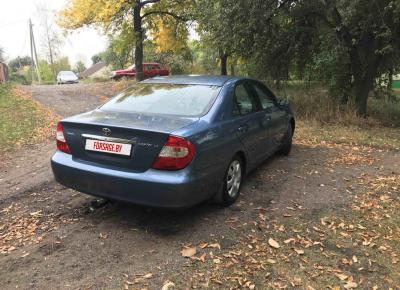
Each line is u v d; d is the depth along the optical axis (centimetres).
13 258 359
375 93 1538
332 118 1166
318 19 1278
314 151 767
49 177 592
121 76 3066
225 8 1149
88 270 339
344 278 331
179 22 2061
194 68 3681
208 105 444
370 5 1073
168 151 368
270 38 1252
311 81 1485
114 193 389
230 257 360
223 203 461
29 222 431
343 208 475
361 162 689
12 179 587
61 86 2269
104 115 433
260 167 639
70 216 445
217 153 417
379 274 339
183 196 371
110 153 392
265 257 362
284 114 651
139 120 406
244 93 522
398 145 848
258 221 434
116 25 1936
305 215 453
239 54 1335
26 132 942
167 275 332
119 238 393
